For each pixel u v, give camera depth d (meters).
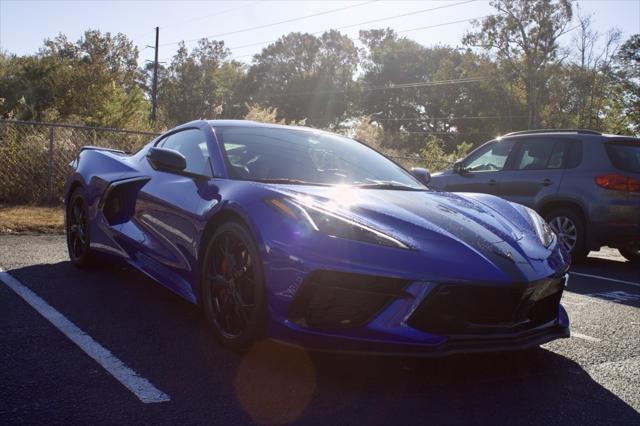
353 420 2.20
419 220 2.78
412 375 2.68
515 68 48.72
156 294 3.81
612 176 6.46
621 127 46.78
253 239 2.67
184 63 64.75
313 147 3.75
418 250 2.54
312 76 74.56
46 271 4.32
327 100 74.69
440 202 3.20
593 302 4.61
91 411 2.13
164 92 64.44
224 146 3.44
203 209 3.06
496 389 2.60
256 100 75.62
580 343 3.40
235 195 2.88
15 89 26.75
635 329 3.78
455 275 2.48
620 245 6.66
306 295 2.50
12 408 2.12
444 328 2.53
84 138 9.21
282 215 2.63
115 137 9.69
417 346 2.45
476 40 49.78
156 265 3.57
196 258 3.08
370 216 2.73
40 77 27.92
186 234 3.20
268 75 77.25
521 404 2.46
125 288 3.92
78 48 38.81
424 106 73.75
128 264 3.85
